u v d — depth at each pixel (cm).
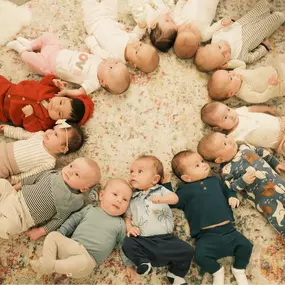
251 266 155
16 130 162
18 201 147
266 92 174
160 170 157
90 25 179
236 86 171
